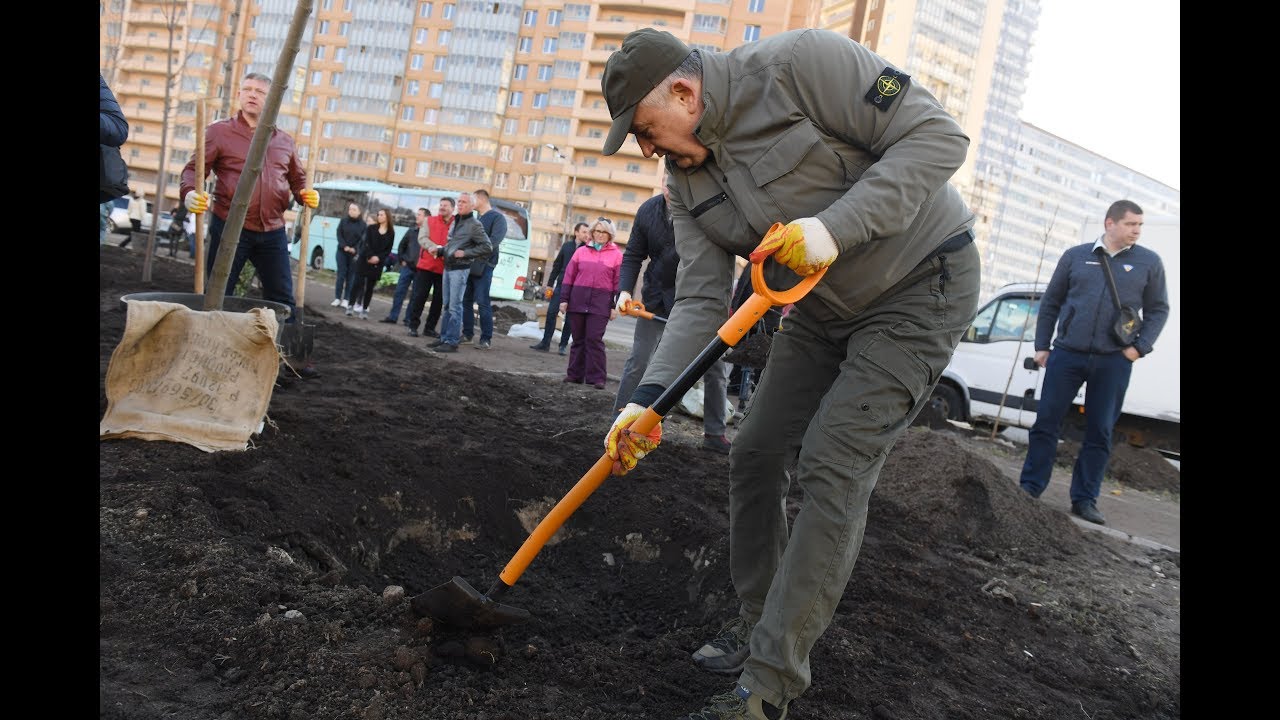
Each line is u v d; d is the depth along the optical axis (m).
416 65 68.62
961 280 2.13
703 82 2.03
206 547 2.40
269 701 1.86
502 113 67.44
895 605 3.27
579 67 64.69
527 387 6.88
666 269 5.03
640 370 5.16
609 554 3.66
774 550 2.52
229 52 11.64
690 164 2.19
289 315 4.49
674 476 4.46
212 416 3.27
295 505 2.91
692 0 60.72
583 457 4.39
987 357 10.28
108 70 18.48
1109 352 5.67
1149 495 7.82
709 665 2.55
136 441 3.08
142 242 20.89
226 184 5.22
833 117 2.01
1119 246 5.66
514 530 3.71
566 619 2.99
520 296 23.36
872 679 2.59
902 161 1.90
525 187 67.38
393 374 5.86
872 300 2.11
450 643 2.27
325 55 68.94
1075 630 3.41
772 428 2.38
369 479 3.35
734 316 1.94
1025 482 5.99
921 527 4.54
